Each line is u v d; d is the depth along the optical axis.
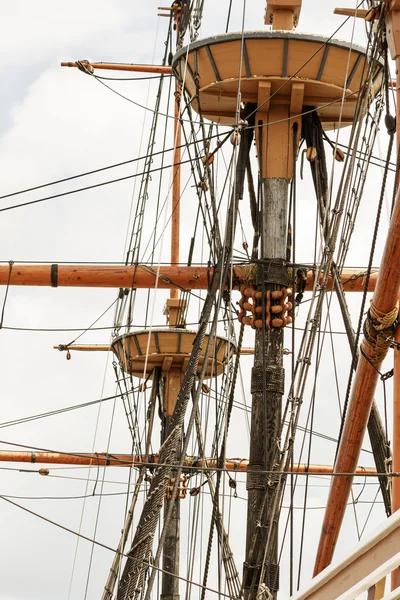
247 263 24.30
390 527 10.34
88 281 26.77
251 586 21.03
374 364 17.48
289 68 24.80
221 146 25.19
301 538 20.33
